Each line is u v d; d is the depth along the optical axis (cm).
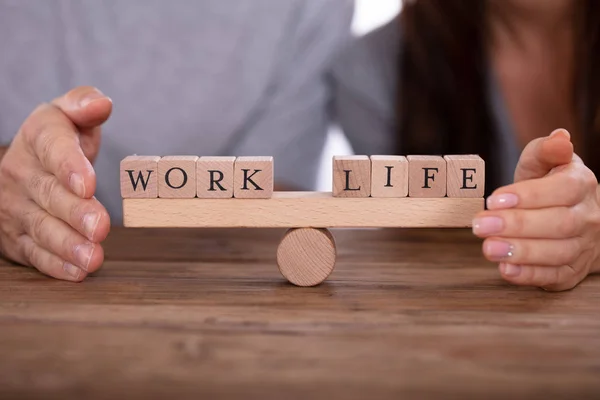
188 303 74
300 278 82
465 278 86
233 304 74
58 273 84
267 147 176
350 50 171
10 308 72
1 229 94
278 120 174
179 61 173
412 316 70
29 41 171
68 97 99
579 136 159
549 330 65
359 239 109
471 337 63
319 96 174
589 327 66
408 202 82
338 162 82
